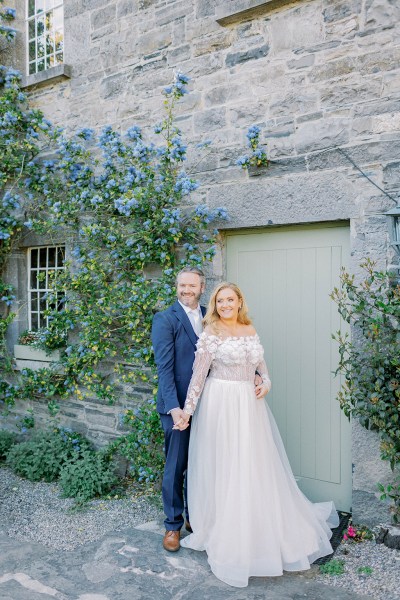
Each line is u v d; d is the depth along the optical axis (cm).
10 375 567
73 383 497
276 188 389
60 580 290
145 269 460
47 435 507
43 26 559
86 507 403
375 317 342
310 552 301
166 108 425
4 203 519
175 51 444
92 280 470
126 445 442
